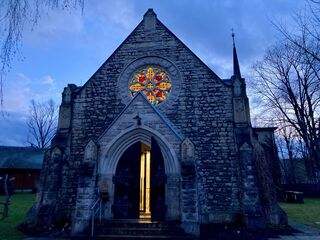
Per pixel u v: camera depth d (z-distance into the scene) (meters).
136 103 12.58
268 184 13.43
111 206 11.53
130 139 12.34
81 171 11.55
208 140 14.56
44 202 13.24
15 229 12.52
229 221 13.07
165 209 10.99
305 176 44.78
